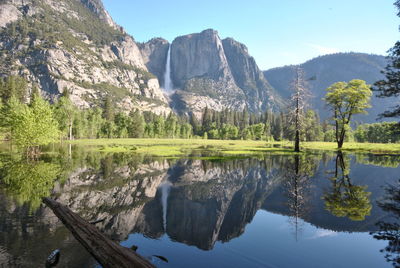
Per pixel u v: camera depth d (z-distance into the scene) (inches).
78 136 3528.5
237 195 574.6
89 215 418.0
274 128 5964.6
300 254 278.4
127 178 743.7
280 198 546.0
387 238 323.6
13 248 283.3
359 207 469.1
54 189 584.1
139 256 237.8
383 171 884.0
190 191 606.2
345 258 269.4
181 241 315.9
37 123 1202.6
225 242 311.9
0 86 3575.3
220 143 2979.8
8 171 814.5
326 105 1847.9
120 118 4411.9
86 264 247.6
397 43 858.8
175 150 1766.7
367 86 1633.9
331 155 1445.6
